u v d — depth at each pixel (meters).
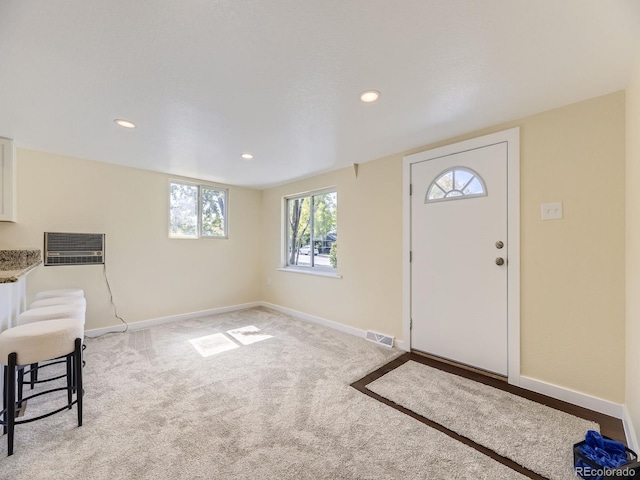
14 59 1.47
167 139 2.62
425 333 2.79
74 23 1.23
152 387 2.16
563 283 2.02
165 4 1.14
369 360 2.68
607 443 1.42
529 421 1.77
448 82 1.72
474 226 2.46
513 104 1.99
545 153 2.09
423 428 1.71
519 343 2.21
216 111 2.08
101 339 3.20
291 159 3.24
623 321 1.80
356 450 1.53
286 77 1.66
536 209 2.13
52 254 3.04
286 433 1.66
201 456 1.48
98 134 2.50
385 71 1.61
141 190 3.65
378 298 3.20
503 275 2.29
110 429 1.68
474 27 1.26
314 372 2.43
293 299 4.33
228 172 3.82
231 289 4.59
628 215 1.73
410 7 1.16
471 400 2.01
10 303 2.08
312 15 1.20
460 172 2.54
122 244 3.50
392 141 2.69
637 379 1.50
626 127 1.77
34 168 2.94
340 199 3.63
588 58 1.48
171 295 3.94
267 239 4.87
